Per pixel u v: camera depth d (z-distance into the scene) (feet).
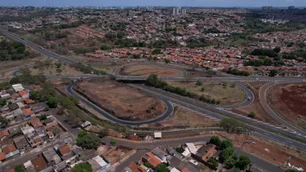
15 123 409.90
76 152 321.11
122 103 525.34
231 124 406.41
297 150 363.15
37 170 298.56
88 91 585.22
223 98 566.36
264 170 311.27
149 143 364.58
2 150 330.34
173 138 380.17
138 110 494.59
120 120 461.78
